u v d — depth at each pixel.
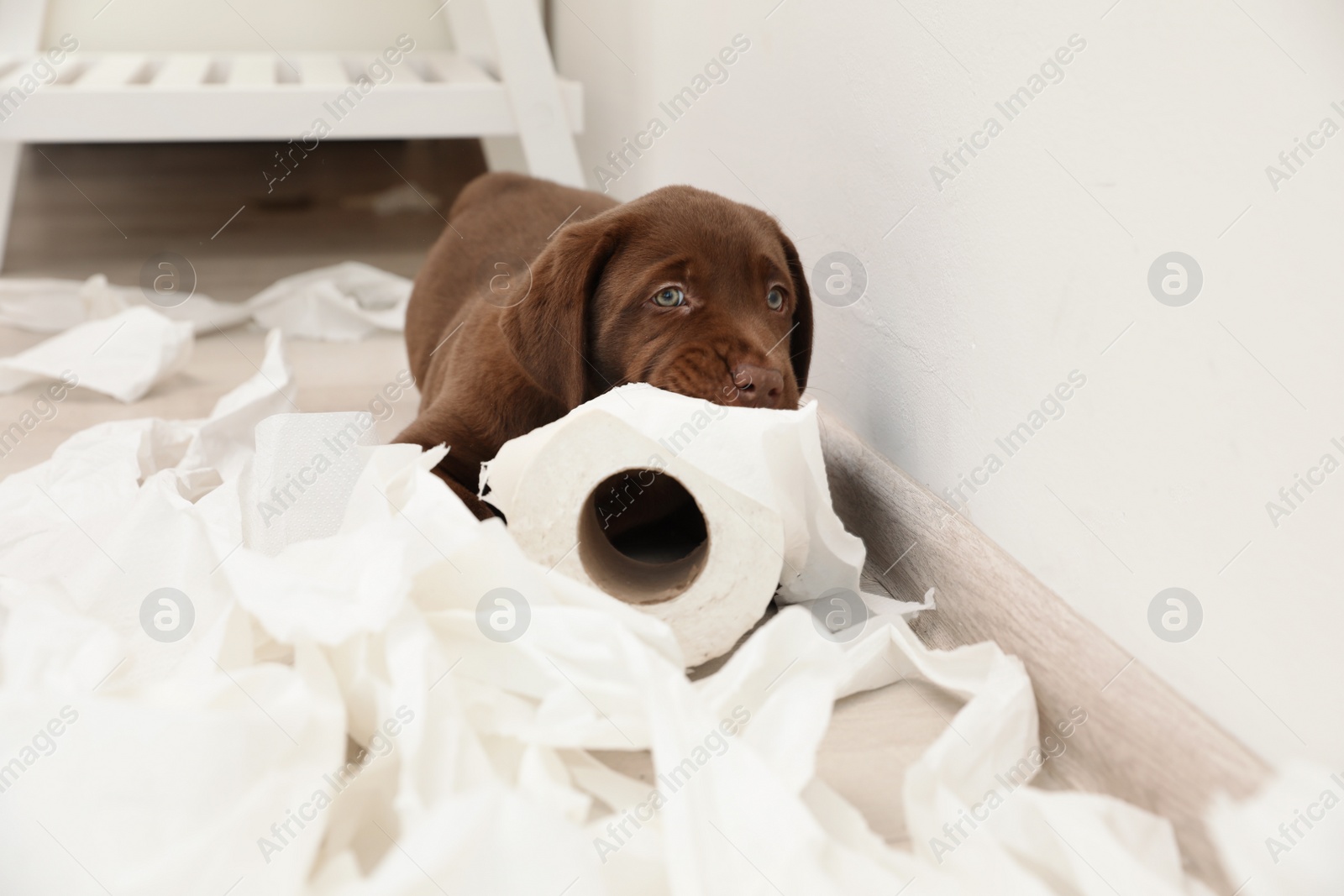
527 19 2.91
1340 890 0.83
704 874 0.87
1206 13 0.94
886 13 1.58
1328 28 0.80
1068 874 0.95
